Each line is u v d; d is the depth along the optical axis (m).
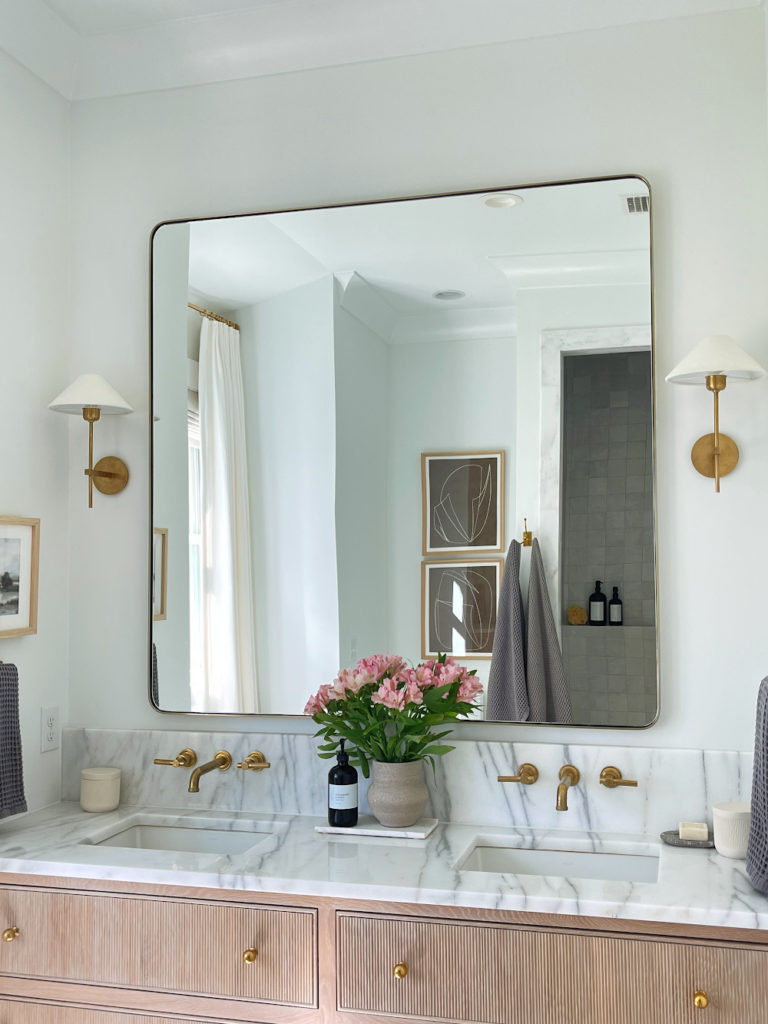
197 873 1.83
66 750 2.48
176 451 2.46
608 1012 1.65
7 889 1.97
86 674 2.51
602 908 1.64
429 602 2.24
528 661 2.17
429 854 1.94
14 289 2.36
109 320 2.54
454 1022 1.71
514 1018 1.69
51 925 1.94
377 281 2.32
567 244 2.22
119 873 1.88
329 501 2.32
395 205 2.33
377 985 1.75
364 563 2.29
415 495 2.26
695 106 2.19
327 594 2.31
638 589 2.13
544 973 1.68
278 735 2.32
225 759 2.33
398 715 2.06
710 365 1.93
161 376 2.48
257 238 2.42
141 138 2.55
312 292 2.37
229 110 2.49
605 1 2.22
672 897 1.67
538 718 2.16
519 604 2.19
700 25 2.20
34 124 2.45
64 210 2.57
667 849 1.97
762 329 2.13
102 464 2.50
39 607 2.42
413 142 2.36
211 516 2.41
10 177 2.35
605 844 2.04
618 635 2.14
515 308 2.23
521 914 1.70
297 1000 1.79
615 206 2.20
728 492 2.12
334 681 2.28
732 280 2.15
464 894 1.70
